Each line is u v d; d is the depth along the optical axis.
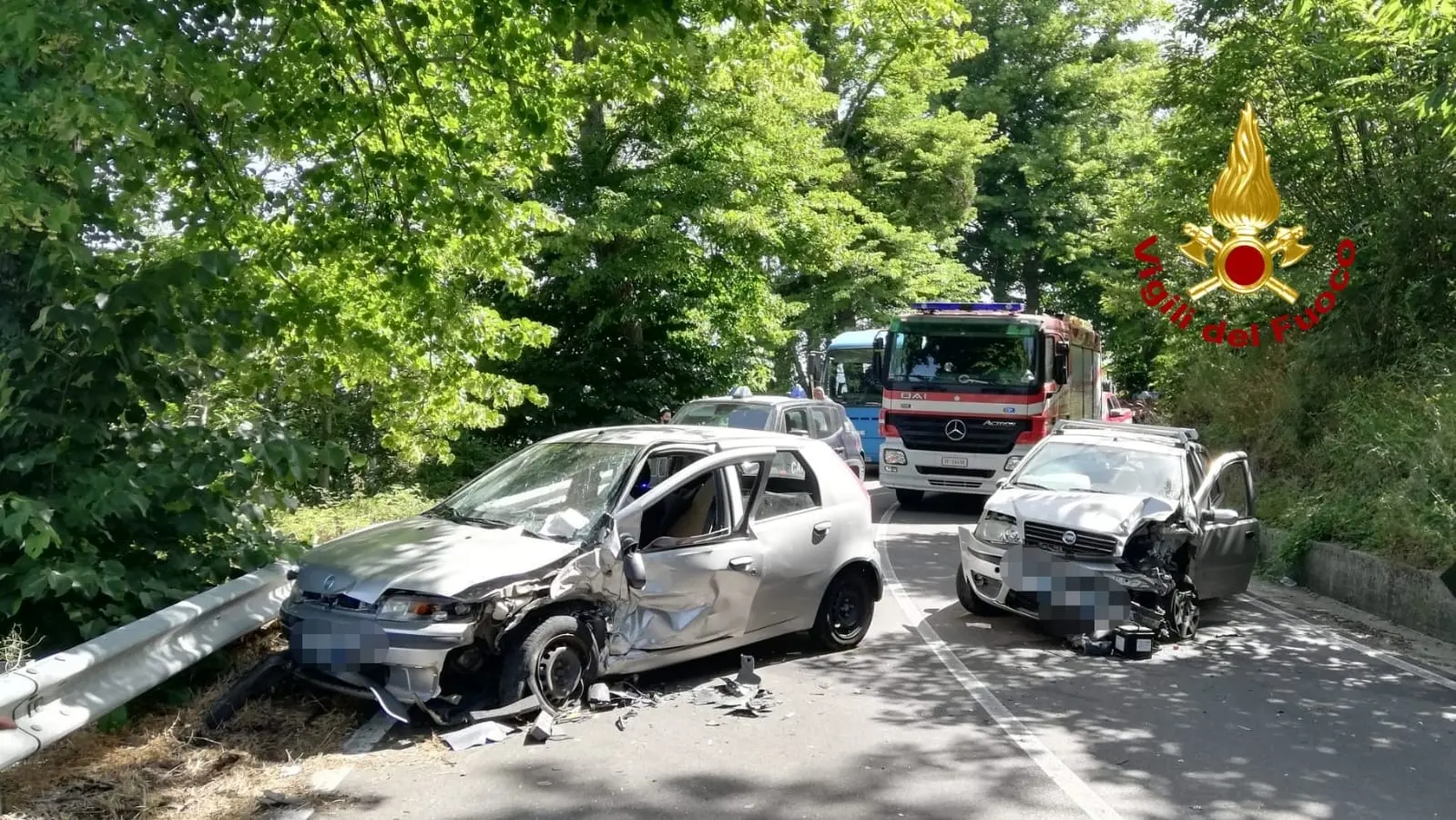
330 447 7.11
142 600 6.04
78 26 5.71
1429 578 9.61
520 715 6.18
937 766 5.70
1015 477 10.05
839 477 8.30
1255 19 15.62
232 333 6.80
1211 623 9.73
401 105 9.03
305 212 9.29
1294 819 5.12
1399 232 14.34
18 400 6.16
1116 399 34.53
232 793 5.09
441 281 10.12
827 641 8.06
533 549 6.27
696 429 7.91
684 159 20.20
